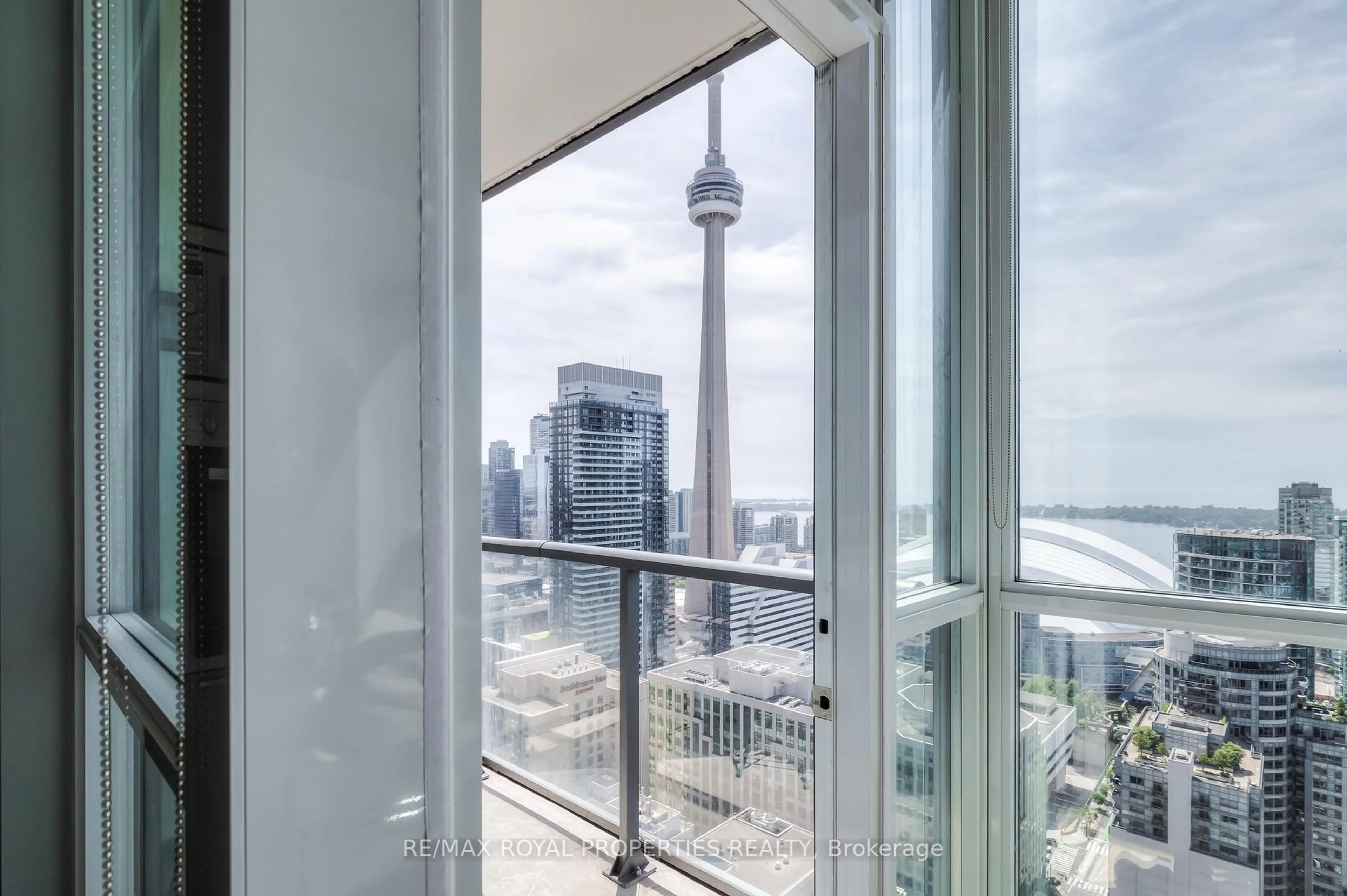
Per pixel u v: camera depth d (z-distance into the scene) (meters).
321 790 0.45
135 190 0.43
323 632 0.45
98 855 0.40
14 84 0.38
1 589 0.38
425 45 0.51
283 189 0.44
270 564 0.43
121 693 0.41
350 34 0.47
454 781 0.52
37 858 0.39
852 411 1.20
